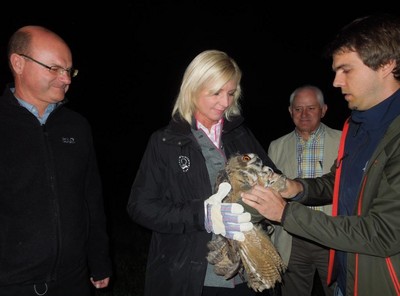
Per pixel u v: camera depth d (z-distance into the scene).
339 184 2.17
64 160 2.35
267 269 2.04
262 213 1.93
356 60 1.85
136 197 2.38
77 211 2.39
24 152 2.21
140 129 19.25
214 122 2.48
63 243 2.28
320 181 2.38
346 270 2.10
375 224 1.76
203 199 2.32
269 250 2.05
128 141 16.64
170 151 2.37
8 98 2.23
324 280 3.65
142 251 6.18
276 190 2.14
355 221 1.82
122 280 5.18
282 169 3.90
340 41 1.90
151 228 2.33
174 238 2.35
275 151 4.01
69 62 2.32
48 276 2.25
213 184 2.38
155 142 2.41
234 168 2.12
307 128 3.73
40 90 2.27
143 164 2.44
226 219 1.99
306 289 3.78
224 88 2.28
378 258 1.86
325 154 3.74
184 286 2.30
